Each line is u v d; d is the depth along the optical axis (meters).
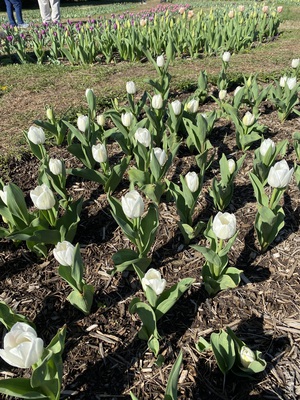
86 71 2.36
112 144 1.44
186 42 2.55
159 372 0.67
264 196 0.85
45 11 3.88
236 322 0.74
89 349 0.71
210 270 0.77
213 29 2.72
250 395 0.62
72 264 0.66
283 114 1.48
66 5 7.91
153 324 0.66
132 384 0.65
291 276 0.83
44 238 0.82
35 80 2.21
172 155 1.02
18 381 0.54
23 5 7.64
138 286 0.84
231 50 2.77
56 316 0.78
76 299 0.73
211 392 0.63
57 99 1.87
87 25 2.79
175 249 0.93
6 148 1.38
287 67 2.21
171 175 1.21
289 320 0.74
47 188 0.75
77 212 0.88
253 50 2.77
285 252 0.90
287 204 1.05
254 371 0.60
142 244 0.81
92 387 0.65
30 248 0.90
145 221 0.82
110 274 0.86
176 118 1.20
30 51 2.99
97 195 1.14
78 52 2.58
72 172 1.00
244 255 0.90
